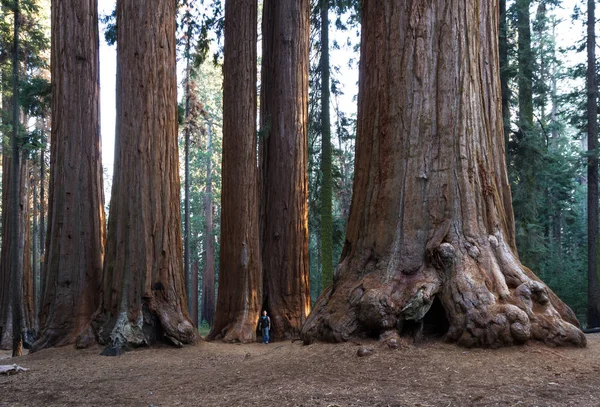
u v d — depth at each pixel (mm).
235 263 16906
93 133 14648
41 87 19109
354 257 7895
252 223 17156
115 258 12828
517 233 18859
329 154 22219
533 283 6961
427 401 4727
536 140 19391
